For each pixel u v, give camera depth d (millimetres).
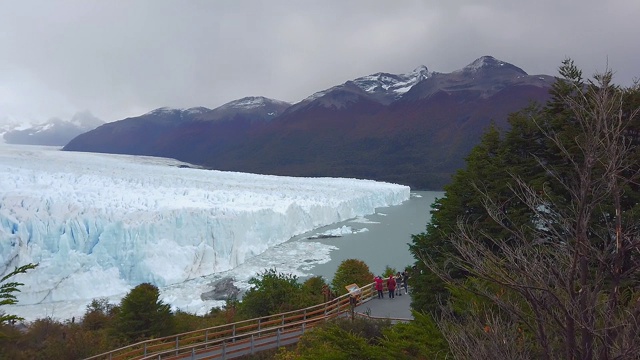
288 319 15203
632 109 7316
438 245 13336
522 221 9258
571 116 10828
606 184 3367
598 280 3215
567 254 3385
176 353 12844
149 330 15594
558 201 8641
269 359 11945
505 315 4477
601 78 3381
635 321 2967
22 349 13609
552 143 10828
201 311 25641
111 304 24609
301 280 31469
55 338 14562
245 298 18000
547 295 3400
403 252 40625
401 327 6172
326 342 8359
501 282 3422
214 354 12305
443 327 4398
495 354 3398
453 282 4082
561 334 3324
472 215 12570
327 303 15727
